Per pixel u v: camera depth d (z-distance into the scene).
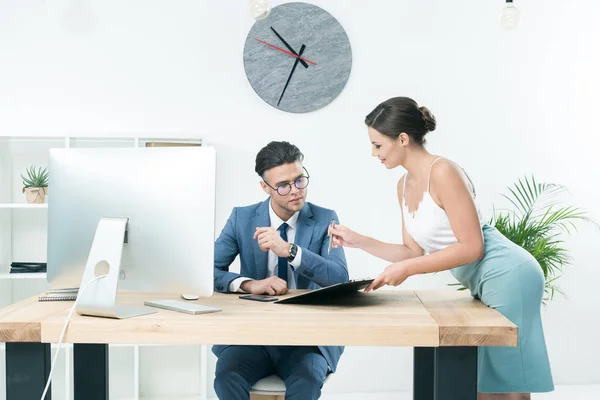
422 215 2.14
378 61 3.73
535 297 2.11
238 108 3.68
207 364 3.63
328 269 2.21
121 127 3.62
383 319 1.70
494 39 3.77
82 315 1.74
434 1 3.75
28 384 1.67
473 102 3.77
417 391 2.22
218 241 2.46
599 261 3.84
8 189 3.53
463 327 1.61
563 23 3.80
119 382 3.59
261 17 2.62
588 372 3.86
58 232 1.88
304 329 1.63
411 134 2.13
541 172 3.81
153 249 1.78
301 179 2.41
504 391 2.15
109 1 3.61
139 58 3.63
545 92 3.80
